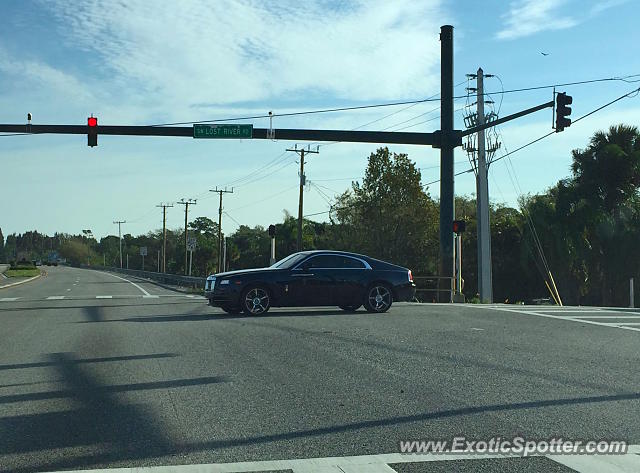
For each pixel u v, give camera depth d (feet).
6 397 25.64
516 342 40.24
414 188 171.53
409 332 44.37
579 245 136.56
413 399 25.25
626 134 137.90
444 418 22.54
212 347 37.91
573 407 24.20
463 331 45.11
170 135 83.61
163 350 36.99
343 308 61.72
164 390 26.76
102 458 18.26
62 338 42.68
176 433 20.68
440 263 90.48
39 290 127.13
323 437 20.26
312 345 38.52
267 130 84.38
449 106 89.35
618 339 42.06
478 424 21.81
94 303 77.66
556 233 136.98
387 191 173.06
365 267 58.70
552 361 33.71
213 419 22.34
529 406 24.27
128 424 21.72
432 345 38.68
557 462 18.11
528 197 160.86
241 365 32.19
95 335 44.01
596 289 145.18
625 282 135.54
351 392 26.40
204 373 30.27
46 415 22.91
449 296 90.43
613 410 23.80
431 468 17.54
